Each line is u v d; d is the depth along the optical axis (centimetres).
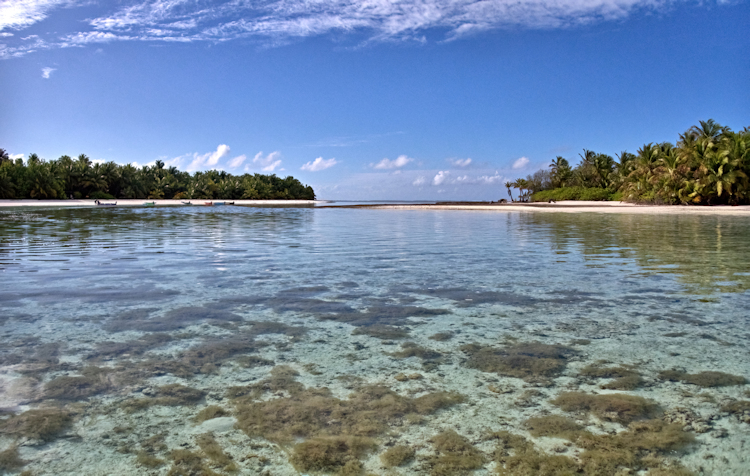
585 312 464
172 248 1073
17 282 622
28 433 226
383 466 199
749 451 209
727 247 1073
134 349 348
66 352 340
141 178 10844
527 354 339
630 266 780
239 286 600
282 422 238
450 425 235
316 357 333
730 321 426
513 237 1398
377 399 265
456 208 5003
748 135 4709
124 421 239
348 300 519
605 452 209
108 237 1379
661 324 417
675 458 204
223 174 13750
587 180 8294
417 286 603
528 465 199
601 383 285
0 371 302
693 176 4844
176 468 197
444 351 346
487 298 530
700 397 265
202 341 369
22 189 7156
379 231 1705
